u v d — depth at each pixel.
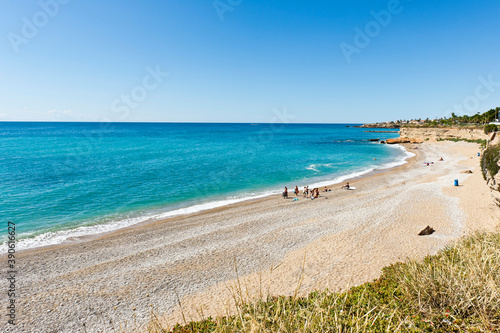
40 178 38.69
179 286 12.60
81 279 13.22
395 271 8.75
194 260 15.12
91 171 44.12
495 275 6.34
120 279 13.19
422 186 30.73
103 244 17.73
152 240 18.34
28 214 24.12
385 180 37.53
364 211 23.09
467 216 20.25
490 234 10.15
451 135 97.25
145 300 11.55
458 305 6.02
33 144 86.38
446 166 46.59
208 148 82.75
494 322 5.47
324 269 13.42
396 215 21.45
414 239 16.59
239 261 14.95
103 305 11.22
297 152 75.19
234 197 30.67
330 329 5.15
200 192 32.59
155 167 48.47
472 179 32.22
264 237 18.25
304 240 17.55
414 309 6.31
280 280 12.63
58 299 11.59
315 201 28.00
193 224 21.58
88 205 27.02
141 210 25.78
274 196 30.97
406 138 105.81
